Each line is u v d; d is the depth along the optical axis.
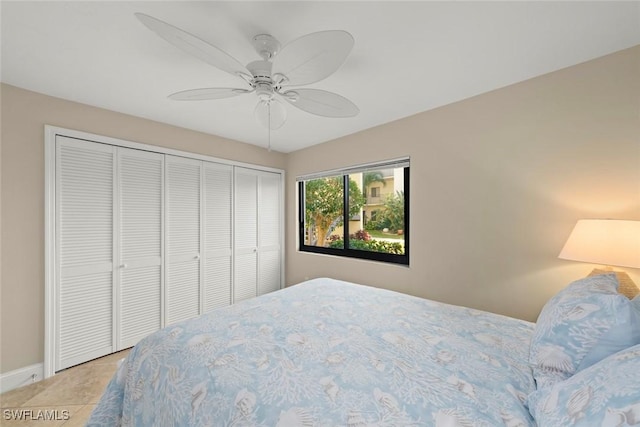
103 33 1.43
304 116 2.58
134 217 2.58
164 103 2.29
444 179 2.36
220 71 1.79
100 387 1.99
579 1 1.23
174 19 1.32
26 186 2.04
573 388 0.68
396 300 1.81
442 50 1.59
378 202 3.16
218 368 1.01
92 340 2.34
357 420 0.75
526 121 1.94
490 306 2.12
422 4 1.24
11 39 1.46
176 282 2.86
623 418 0.50
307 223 3.92
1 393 1.92
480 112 2.15
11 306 1.98
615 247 1.41
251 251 3.56
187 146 2.94
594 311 0.85
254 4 1.23
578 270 1.75
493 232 2.10
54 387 1.98
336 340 1.22
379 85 2.00
